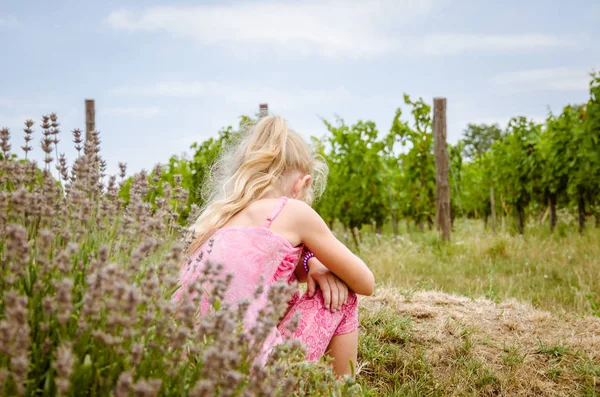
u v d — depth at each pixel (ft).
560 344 10.06
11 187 5.29
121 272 3.98
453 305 12.07
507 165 37.78
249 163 7.09
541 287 16.83
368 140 34.65
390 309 11.12
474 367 9.10
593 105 27.37
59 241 4.62
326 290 7.02
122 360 3.89
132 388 3.39
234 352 3.63
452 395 8.36
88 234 4.99
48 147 4.90
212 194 7.83
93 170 5.53
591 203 32.91
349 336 7.21
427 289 15.64
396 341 9.87
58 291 3.66
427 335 10.11
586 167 29.27
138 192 5.54
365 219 34.71
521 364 9.21
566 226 35.83
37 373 3.75
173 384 4.07
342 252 6.87
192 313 4.04
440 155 27.53
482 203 49.70
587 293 15.26
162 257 5.07
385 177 35.19
